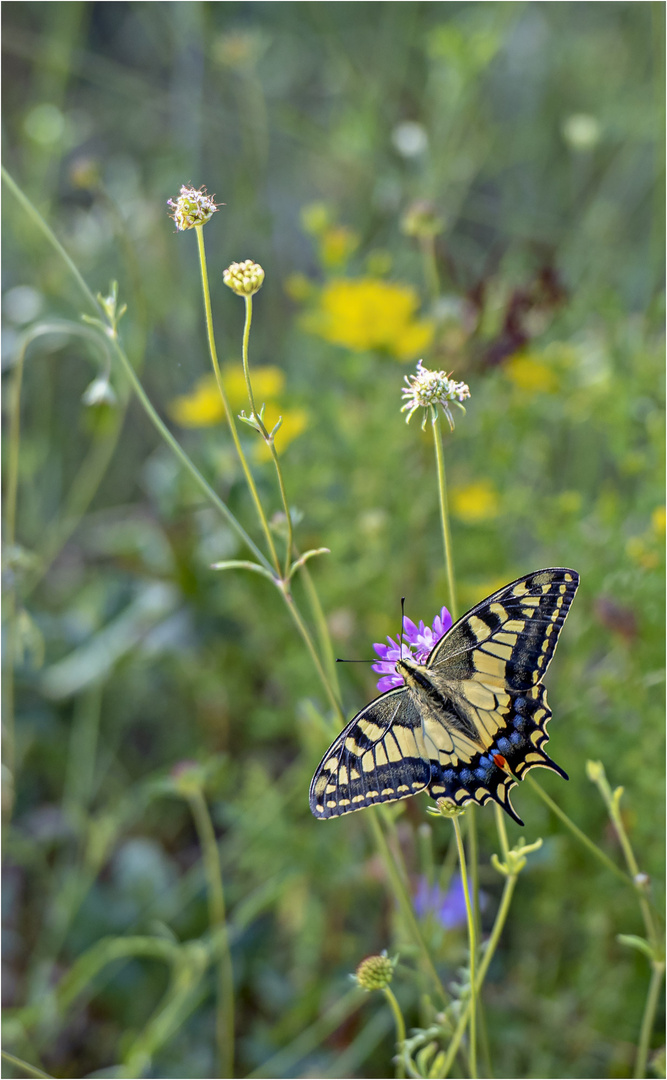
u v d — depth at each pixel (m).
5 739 0.63
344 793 0.49
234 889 0.68
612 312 0.74
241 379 0.71
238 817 0.66
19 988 0.69
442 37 0.81
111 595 0.78
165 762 0.79
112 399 0.59
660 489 0.67
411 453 0.77
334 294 0.70
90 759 0.73
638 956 0.62
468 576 0.73
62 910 0.68
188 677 0.77
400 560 0.72
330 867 0.64
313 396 0.78
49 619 0.78
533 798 0.65
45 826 0.73
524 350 0.70
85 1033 0.67
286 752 0.79
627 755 0.63
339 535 0.71
